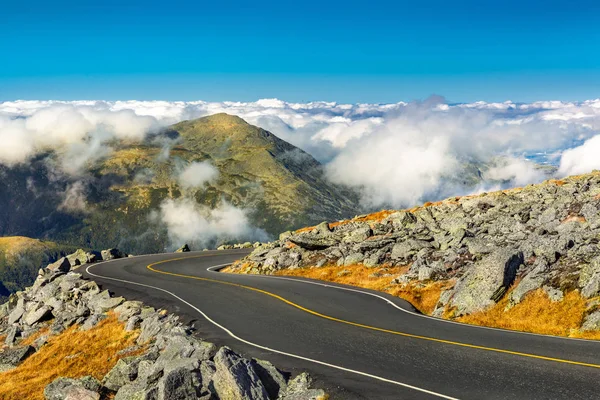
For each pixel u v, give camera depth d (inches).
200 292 1496.1
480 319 1017.5
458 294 1121.4
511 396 578.6
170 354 789.9
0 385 1147.3
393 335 898.7
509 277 1098.7
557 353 729.6
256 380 635.5
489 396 583.2
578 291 965.2
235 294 1425.9
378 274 1557.6
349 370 710.5
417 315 1073.5
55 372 1099.3
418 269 1456.7
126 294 1584.6
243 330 999.6
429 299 1239.5
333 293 1369.3
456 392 602.9
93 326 1381.6
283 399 634.8
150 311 1301.7
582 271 992.9
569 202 1684.3
